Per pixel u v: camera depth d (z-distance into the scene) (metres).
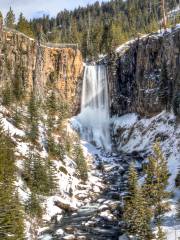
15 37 100.12
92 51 127.94
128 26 161.50
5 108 82.81
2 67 93.44
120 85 106.62
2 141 55.59
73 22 164.62
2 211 37.50
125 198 51.19
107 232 48.25
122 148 94.56
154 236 41.41
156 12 179.88
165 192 53.47
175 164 69.69
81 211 57.75
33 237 45.38
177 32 91.94
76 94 107.81
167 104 88.94
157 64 96.56
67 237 45.78
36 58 102.69
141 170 76.19
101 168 80.06
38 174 58.94
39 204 52.88
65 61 107.12
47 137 79.75
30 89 98.81
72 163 76.56
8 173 46.06
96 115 107.19
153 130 88.69
